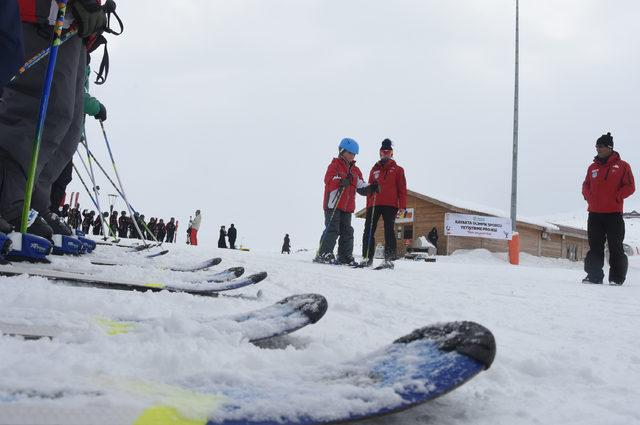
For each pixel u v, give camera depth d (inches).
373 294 118.2
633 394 45.1
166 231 992.9
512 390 44.5
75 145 141.4
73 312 55.3
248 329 52.6
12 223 110.4
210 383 33.6
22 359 37.6
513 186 653.9
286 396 30.8
